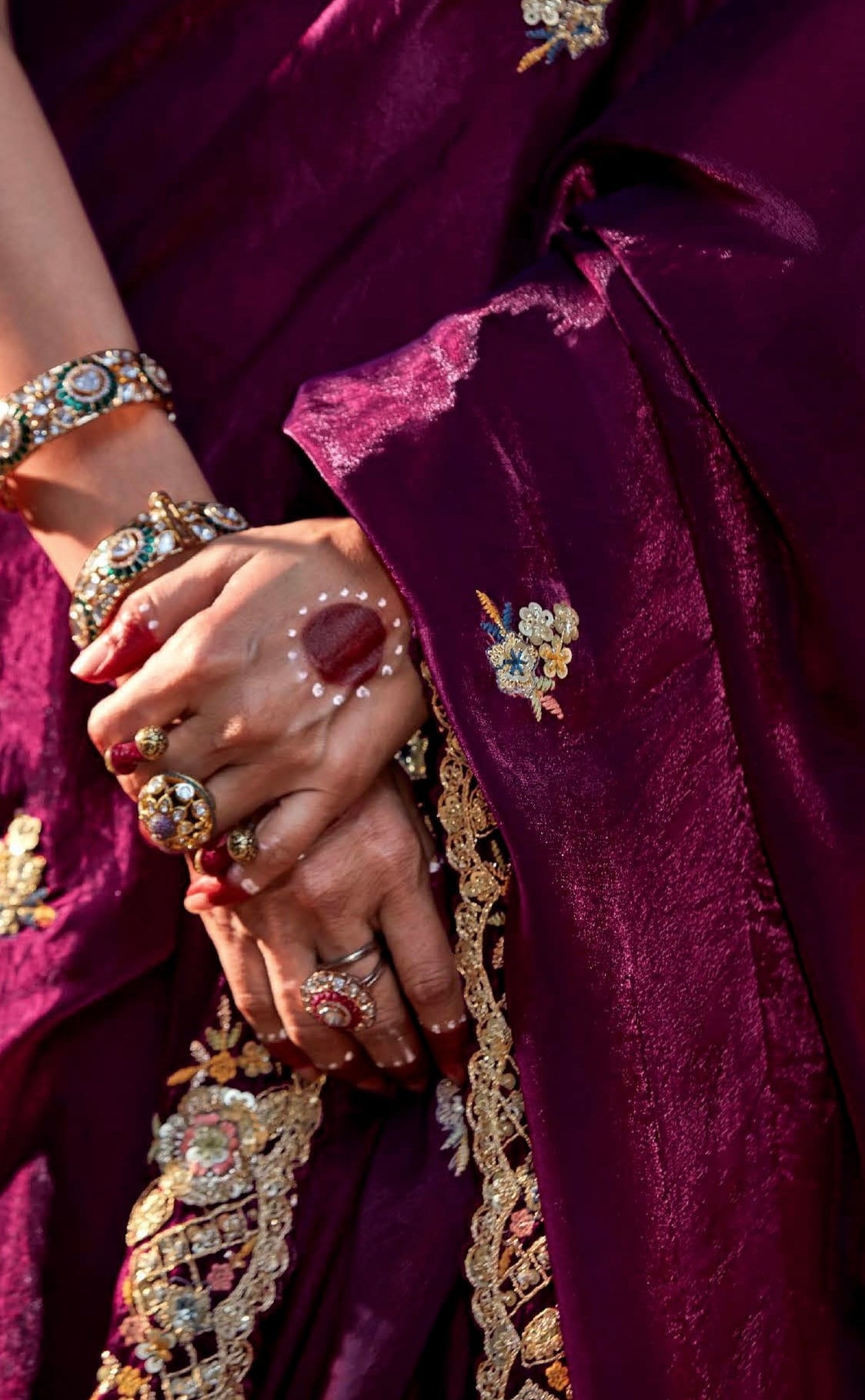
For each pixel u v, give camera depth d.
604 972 1.41
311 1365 1.42
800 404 1.42
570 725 1.41
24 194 1.44
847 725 1.43
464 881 1.43
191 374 1.47
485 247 1.49
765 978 1.43
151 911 1.44
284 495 1.47
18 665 1.46
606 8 1.50
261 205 1.48
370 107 1.48
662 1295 1.41
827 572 1.42
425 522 1.40
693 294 1.43
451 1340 1.44
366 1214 1.43
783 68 1.45
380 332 1.48
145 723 1.39
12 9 1.49
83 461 1.43
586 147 1.49
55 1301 1.42
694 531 1.42
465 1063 1.43
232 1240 1.42
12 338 1.43
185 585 1.40
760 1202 1.42
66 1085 1.43
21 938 1.44
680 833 1.42
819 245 1.43
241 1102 1.43
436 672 1.39
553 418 1.43
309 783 1.40
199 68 1.49
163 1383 1.40
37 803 1.45
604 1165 1.41
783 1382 1.42
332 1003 1.41
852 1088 1.42
